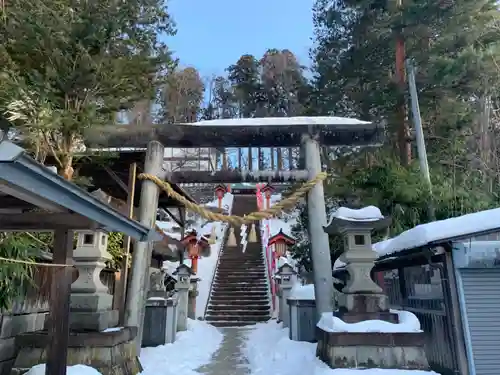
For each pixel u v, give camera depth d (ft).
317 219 20.31
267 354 20.07
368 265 15.15
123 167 24.36
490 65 27.66
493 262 13.21
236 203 82.33
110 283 22.62
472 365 12.86
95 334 13.52
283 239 39.09
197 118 99.04
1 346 14.55
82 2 16.85
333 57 37.88
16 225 9.86
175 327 24.64
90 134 18.02
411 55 30.42
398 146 32.68
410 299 17.47
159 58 19.15
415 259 16.20
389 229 24.97
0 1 17.06
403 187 24.71
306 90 40.22
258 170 21.22
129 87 18.49
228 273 45.09
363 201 26.48
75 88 17.07
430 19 29.30
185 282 29.37
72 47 16.72
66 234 10.04
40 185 7.04
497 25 30.27
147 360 18.52
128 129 21.03
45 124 15.12
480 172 30.14
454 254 13.70
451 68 26.81
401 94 30.50
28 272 15.11
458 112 30.14
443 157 31.24
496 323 13.21
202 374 17.44
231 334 29.22
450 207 24.38
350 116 38.19
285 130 21.49
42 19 16.14
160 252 31.19
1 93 14.67
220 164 96.53
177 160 76.02
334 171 35.63
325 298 19.06
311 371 14.26
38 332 14.21
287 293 28.89
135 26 19.42
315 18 40.60
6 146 5.99
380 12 33.81
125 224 10.79
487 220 13.15
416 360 13.33
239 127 21.36
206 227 66.39
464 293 13.48
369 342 13.52
